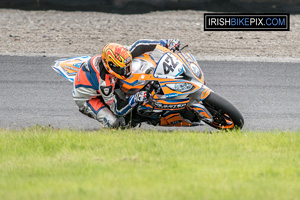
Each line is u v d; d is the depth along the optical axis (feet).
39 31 170.19
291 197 46.06
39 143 71.51
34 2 202.80
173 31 169.78
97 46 151.64
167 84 76.64
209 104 81.05
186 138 72.28
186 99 77.77
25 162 62.64
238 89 112.37
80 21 184.14
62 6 202.90
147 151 66.13
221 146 68.23
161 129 90.17
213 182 50.55
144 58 78.84
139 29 172.55
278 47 151.33
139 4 200.85
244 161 60.85
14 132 81.61
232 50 147.54
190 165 58.44
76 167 59.06
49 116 97.09
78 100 81.97
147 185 49.62
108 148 67.56
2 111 99.30
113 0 201.05
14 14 195.62
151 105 78.84
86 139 72.54
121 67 74.28
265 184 50.47
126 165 59.21
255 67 129.59
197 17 188.55
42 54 141.79
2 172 58.29
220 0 196.03
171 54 78.48
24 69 127.44
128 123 82.43
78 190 47.55
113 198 44.68
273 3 189.26
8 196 46.70
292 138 72.79
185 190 47.37
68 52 144.36
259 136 74.84
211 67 129.29
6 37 161.58
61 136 74.59
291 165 59.31
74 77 84.94
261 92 110.42
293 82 117.80
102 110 81.20
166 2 199.93
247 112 98.53
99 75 77.77
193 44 154.10
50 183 51.78
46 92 110.93
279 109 100.42
